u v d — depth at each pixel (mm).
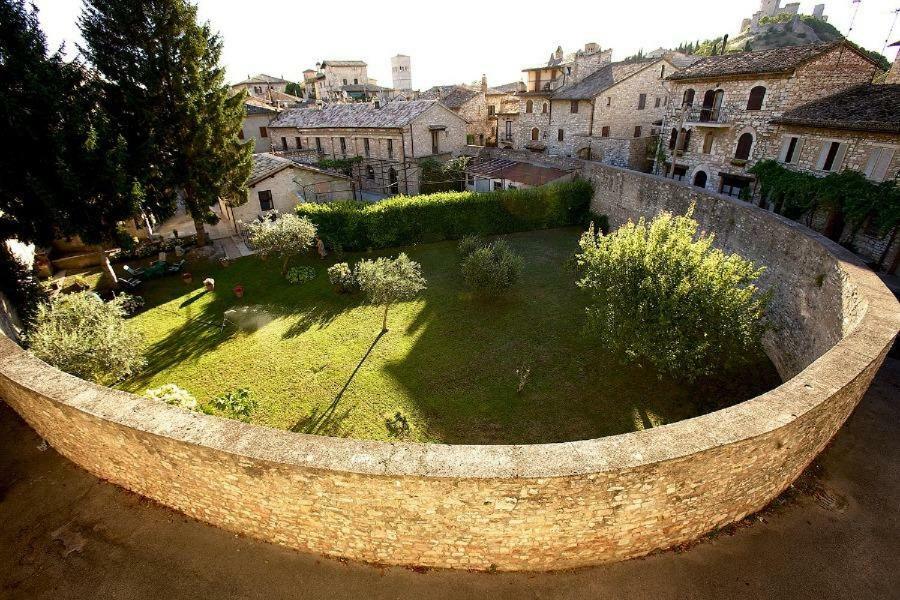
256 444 5766
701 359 10727
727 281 10039
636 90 33812
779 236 13125
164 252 21422
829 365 6992
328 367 12719
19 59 14086
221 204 27219
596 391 11594
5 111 13812
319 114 39719
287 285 18297
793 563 6258
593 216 25688
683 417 10680
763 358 12867
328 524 6004
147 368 12750
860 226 17219
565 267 19578
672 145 28094
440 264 20766
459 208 23875
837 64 21016
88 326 10492
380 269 14031
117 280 18219
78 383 7078
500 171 31547
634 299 10680
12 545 6492
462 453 5504
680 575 6098
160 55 18703
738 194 24344
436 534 5797
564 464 5273
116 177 15555
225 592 5945
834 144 18500
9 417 8961
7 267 14422
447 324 15078
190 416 6312
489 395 11484
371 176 36594
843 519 6891
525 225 25594
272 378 12258
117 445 6598
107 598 5848
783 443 6137
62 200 15281
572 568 6180
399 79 80250
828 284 10695
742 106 23266
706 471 5711
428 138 33938
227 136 21141
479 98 42031
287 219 18750
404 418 10641
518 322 15109
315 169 26656
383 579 6102
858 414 9164
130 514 6949
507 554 5953
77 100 15180
